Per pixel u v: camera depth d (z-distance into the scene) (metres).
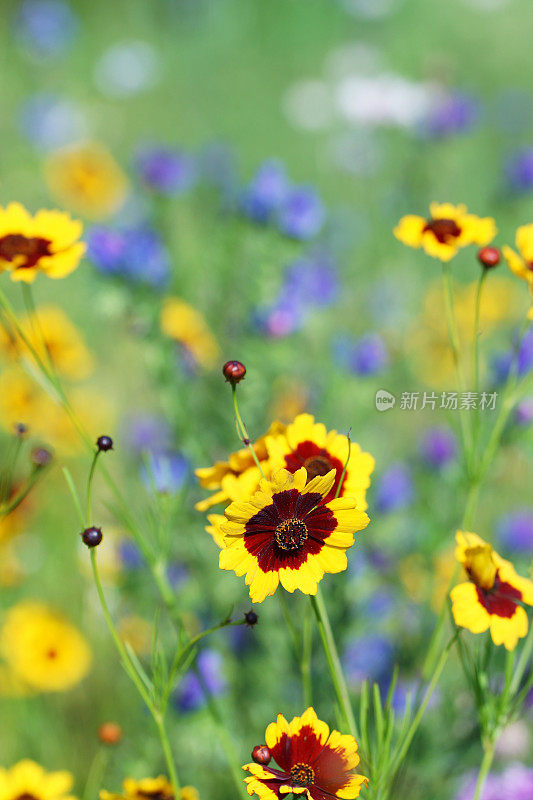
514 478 1.06
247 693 1.01
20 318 1.19
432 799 0.96
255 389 1.05
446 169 1.85
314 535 0.78
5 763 1.02
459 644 0.83
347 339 1.08
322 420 1.07
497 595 0.81
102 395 1.40
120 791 0.98
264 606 1.01
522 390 0.87
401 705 0.98
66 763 1.02
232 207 1.12
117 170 1.85
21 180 1.92
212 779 0.98
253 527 0.78
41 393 1.25
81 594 1.12
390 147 1.97
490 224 0.88
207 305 1.08
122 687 1.06
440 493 1.05
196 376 1.05
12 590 1.10
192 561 1.02
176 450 1.04
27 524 1.13
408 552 1.03
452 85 2.00
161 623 1.03
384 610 1.01
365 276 1.64
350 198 1.96
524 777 0.95
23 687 1.06
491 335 1.41
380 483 1.04
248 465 0.82
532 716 0.98
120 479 1.21
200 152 1.66
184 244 1.22
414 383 1.27
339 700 0.82
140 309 1.03
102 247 1.03
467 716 0.97
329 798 0.78
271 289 1.07
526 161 1.68
